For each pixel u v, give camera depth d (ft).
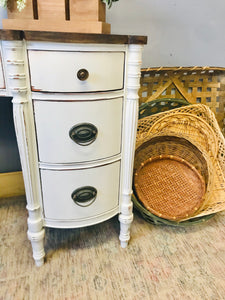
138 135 3.97
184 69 3.98
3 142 4.14
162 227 3.76
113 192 3.02
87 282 2.86
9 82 2.31
